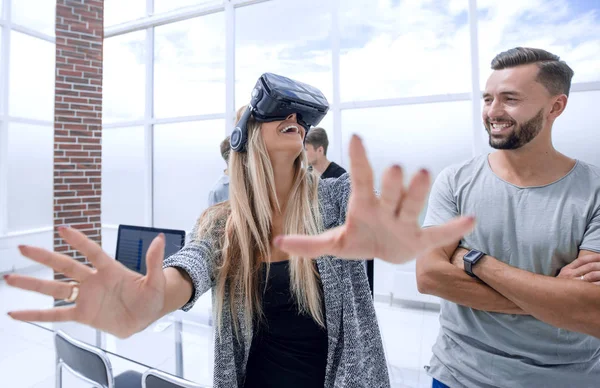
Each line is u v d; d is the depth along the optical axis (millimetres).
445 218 892
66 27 3254
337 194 742
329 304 638
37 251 392
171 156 4270
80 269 413
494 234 815
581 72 2506
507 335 768
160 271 453
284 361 646
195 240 676
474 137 2891
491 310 752
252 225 659
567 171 793
